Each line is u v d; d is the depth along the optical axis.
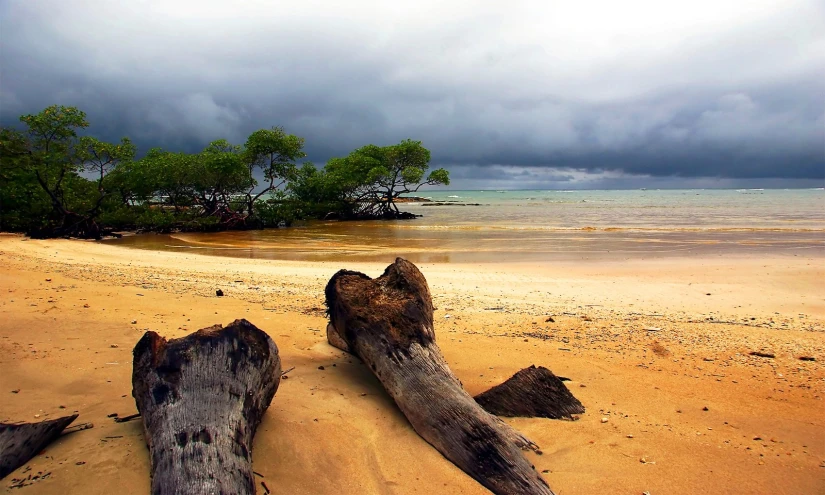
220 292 9.83
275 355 4.05
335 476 3.41
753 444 4.10
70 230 28.31
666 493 3.44
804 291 11.35
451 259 18.12
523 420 4.51
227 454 3.08
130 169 36.12
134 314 7.48
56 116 26.84
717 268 14.75
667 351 6.64
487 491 3.44
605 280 13.12
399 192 52.88
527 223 37.53
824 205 60.34
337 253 20.72
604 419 4.54
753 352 6.62
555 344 6.93
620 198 108.31
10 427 3.30
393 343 4.51
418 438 4.02
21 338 5.94
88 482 3.06
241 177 38.41
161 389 3.47
